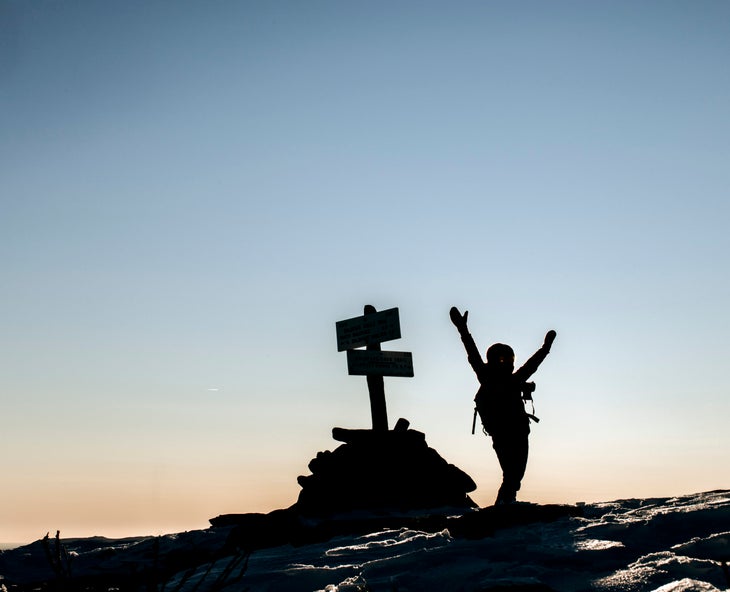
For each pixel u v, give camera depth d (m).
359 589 7.26
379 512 12.84
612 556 7.50
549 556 7.58
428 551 8.10
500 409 9.98
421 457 14.00
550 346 10.24
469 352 10.29
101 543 13.15
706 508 8.62
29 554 11.66
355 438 14.16
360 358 15.27
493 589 6.68
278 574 7.98
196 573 8.53
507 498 9.80
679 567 6.93
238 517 13.92
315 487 13.63
